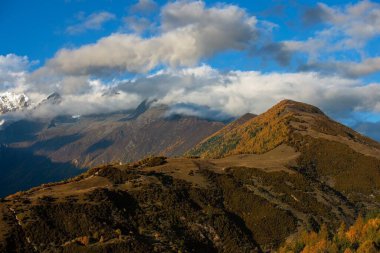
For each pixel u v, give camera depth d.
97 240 182.00
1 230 175.50
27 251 170.75
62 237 179.88
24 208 190.50
